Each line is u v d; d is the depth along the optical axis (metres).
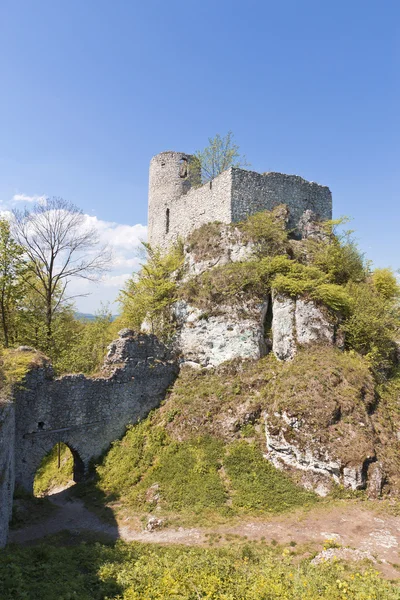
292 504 15.12
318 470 15.91
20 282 25.30
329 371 18.39
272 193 27.33
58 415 18.66
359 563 11.12
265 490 15.80
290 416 16.83
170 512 15.49
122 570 10.55
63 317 32.38
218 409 19.55
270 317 22.70
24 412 17.58
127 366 21.28
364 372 19.02
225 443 18.22
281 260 22.53
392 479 15.64
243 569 10.52
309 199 28.97
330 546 12.16
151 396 22.03
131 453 19.23
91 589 9.58
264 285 22.69
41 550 12.00
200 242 25.95
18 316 25.89
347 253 24.64
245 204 26.25
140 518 15.46
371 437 16.42
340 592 8.96
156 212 33.25
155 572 10.27
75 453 19.52
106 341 32.44
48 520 15.70
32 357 18.59
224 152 36.53
